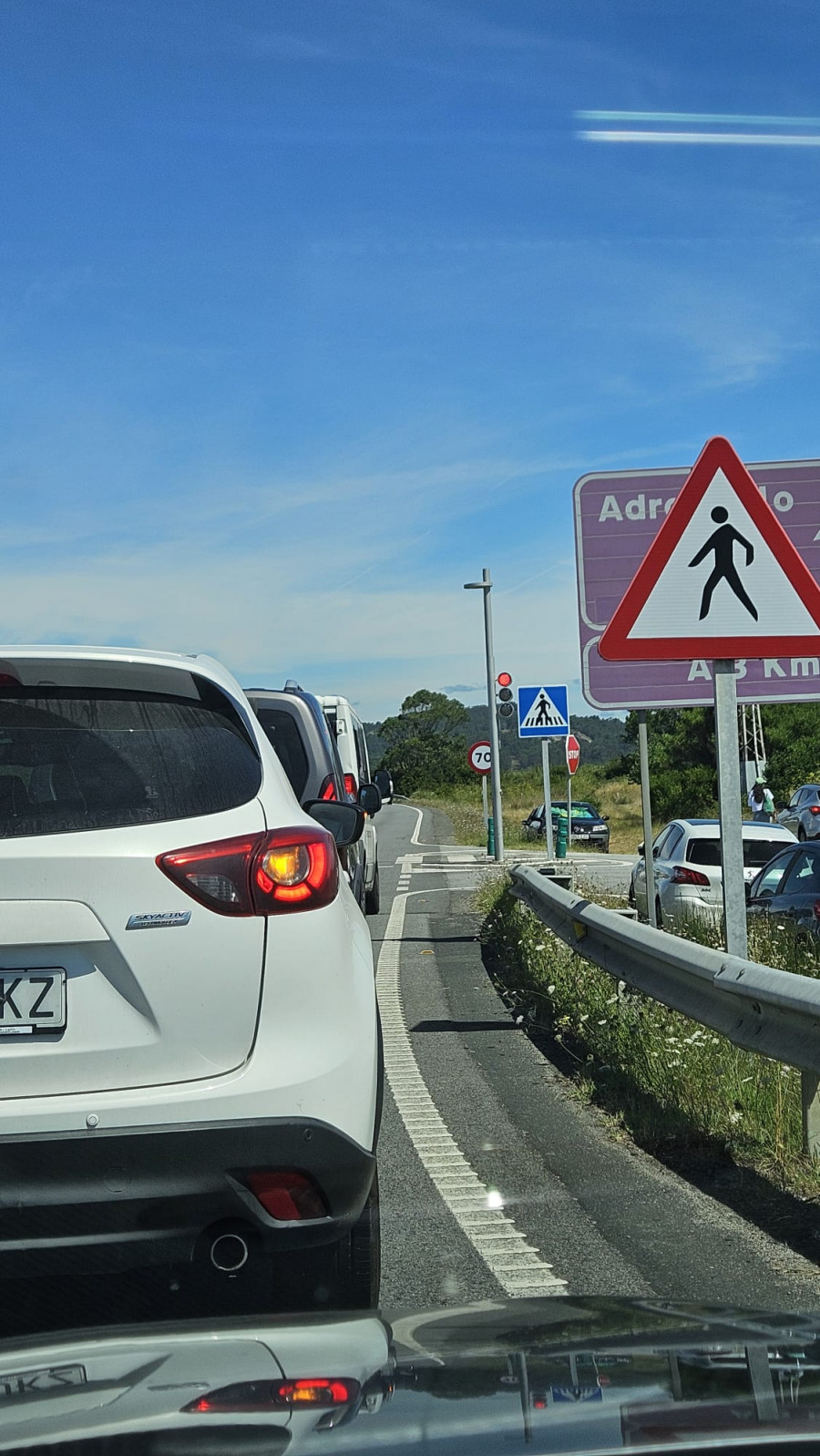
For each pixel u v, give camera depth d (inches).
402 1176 218.8
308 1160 127.1
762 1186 207.0
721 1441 62.2
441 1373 71.9
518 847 1493.6
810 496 463.2
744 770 2171.5
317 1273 137.6
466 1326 82.7
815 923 434.9
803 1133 211.0
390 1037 347.6
